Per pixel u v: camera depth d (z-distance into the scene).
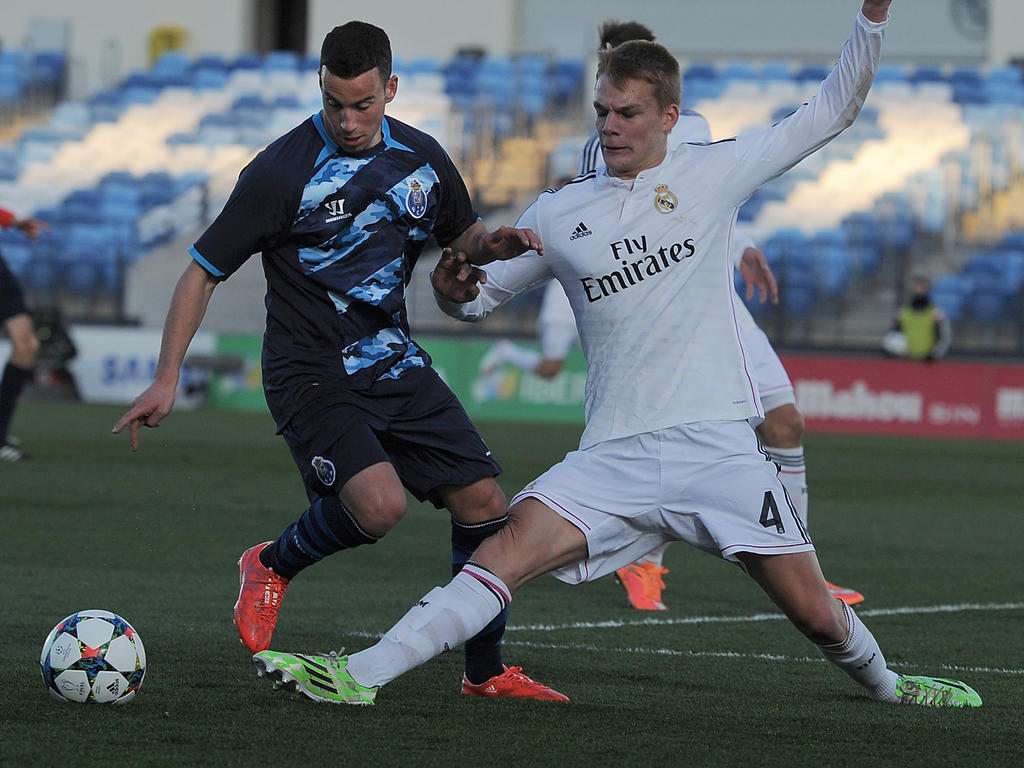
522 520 14.77
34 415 62.22
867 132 85.62
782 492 14.80
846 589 25.95
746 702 15.88
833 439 61.56
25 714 13.98
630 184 14.99
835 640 15.13
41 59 96.19
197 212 85.06
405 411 15.50
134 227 84.25
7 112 93.88
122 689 14.42
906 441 61.38
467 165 85.56
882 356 73.12
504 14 95.00
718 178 14.96
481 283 15.69
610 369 15.04
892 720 14.95
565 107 88.75
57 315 71.38
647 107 14.72
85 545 28.69
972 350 73.69
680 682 17.17
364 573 26.70
